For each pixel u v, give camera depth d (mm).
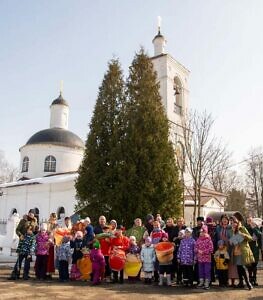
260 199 49562
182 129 26812
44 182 30281
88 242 11547
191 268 10633
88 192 18625
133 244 11656
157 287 10344
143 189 17484
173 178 18344
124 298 8469
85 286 10203
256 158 50438
